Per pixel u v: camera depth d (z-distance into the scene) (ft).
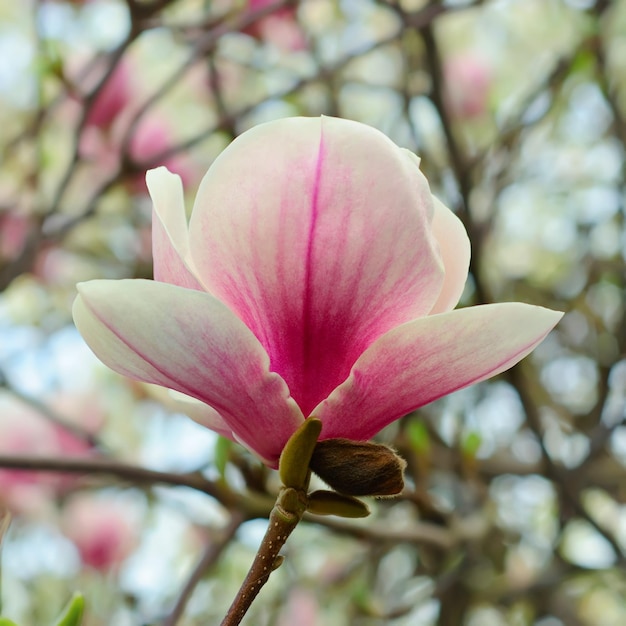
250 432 1.75
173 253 1.69
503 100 5.65
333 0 5.08
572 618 4.59
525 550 4.71
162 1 3.43
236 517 2.55
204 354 1.68
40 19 3.66
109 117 4.79
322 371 1.75
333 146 1.67
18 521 4.57
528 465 4.52
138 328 1.66
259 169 1.69
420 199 1.69
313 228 1.69
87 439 3.42
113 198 5.20
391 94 5.05
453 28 5.66
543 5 5.59
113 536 4.67
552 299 5.05
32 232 3.79
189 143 3.92
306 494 1.70
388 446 1.70
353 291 1.71
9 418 4.38
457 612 4.35
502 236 5.81
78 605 1.83
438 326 1.68
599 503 5.34
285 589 4.84
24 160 4.98
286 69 4.56
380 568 4.88
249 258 1.71
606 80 4.49
